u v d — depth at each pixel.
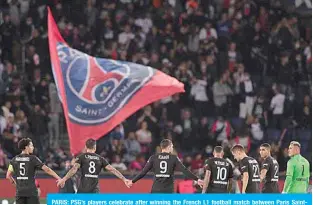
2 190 72.75
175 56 87.56
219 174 50.06
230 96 85.38
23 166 48.22
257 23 92.44
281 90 86.44
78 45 86.00
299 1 95.38
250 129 82.94
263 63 90.38
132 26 88.94
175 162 48.97
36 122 77.81
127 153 77.62
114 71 50.25
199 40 88.94
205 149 79.94
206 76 86.12
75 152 50.09
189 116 82.00
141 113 81.31
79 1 88.62
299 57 90.81
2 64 81.50
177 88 50.97
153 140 79.56
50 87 80.31
